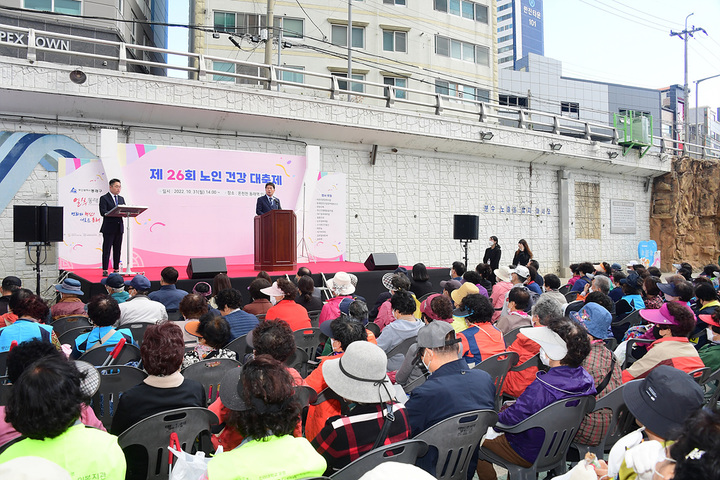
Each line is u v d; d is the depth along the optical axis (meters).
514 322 5.47
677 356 3.77
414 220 16.31
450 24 28.62
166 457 2.66
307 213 12.20
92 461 1.98
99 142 11.71
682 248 23.03
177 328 2.81
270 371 2.13
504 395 4.36
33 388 1.92
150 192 10.73
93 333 4.24
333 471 2.57
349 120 14.24
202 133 12.89
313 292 6.82
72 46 17.97
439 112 16.11
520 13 75.31
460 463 2.89
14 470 1.64
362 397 2.56
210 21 24.52
